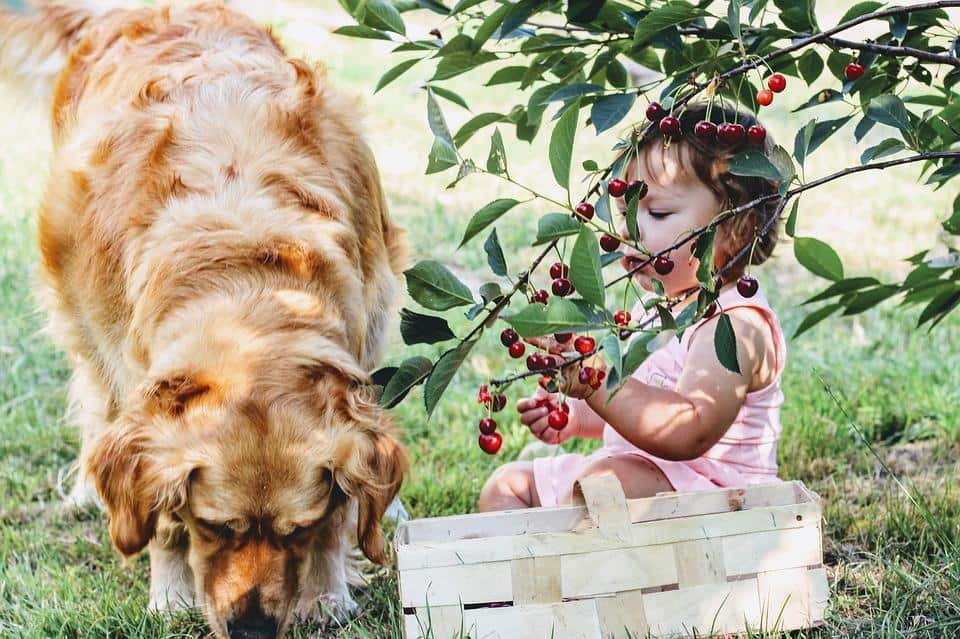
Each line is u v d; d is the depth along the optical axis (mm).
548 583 2533
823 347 5000
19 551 3604
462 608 2508
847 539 3379
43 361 4949
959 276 2865
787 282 6129
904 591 2941
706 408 2760
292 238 3107
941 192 7898
